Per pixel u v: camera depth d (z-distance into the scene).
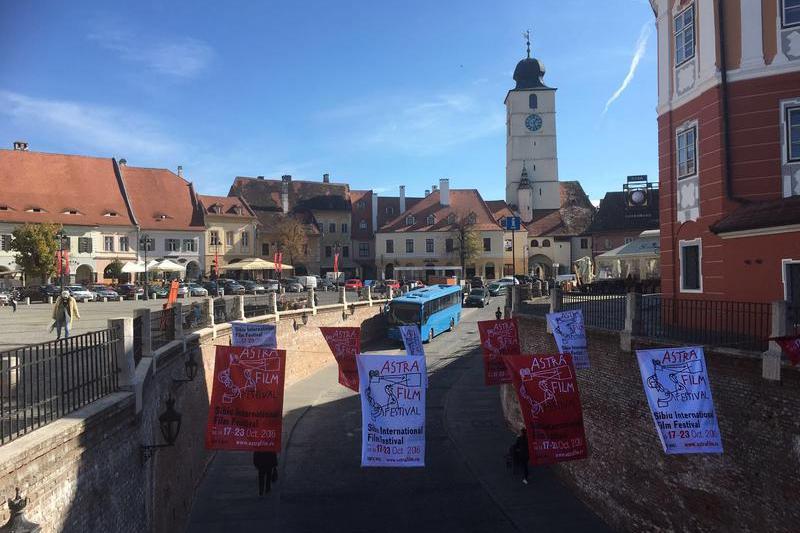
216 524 15.59
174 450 14.25
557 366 12.34
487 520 16.20
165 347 14.17
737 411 11.45
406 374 11.42
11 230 58.50
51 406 8.04
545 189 89.75
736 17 16.56
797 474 10.23
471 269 82.88
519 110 90.38
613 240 61.97
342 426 24.08
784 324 10.66
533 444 12.09
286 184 85.94
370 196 90.12
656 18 19.95
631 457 14.71
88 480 8.27
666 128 19.14
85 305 40.59
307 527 15.68
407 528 15.74
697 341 13.28
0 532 6.14
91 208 64.38
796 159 15.76
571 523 15.86
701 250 17.33
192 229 70.19
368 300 44.09
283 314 30.08
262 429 12.05
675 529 13.14
